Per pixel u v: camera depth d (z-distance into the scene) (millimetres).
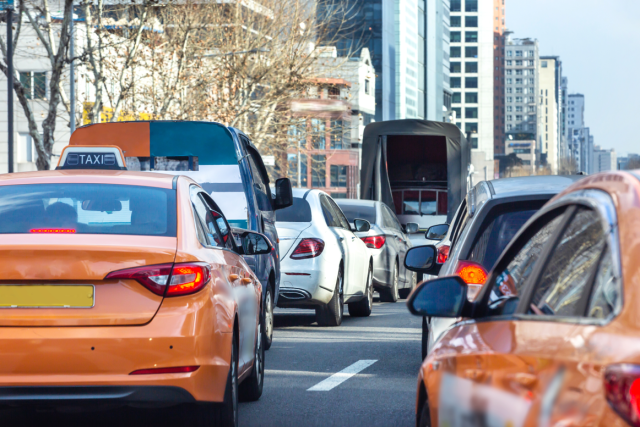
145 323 6707
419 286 4898
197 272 6992
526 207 8055
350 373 11594
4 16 40906
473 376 3891
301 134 55969
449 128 35125
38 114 77000
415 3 160375
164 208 7703
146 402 6648
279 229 16250
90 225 7406
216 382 7020
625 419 2764
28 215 7492
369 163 35156
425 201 41781
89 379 6555
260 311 9922
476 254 7984
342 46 134250
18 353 6527
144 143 13805
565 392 3070
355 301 18969
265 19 55656
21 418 8750
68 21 38438
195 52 51688
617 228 3400
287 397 9969
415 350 13758
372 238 21750
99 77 40344
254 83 53906
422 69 167375
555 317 3629
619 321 3104
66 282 6695
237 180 13320
